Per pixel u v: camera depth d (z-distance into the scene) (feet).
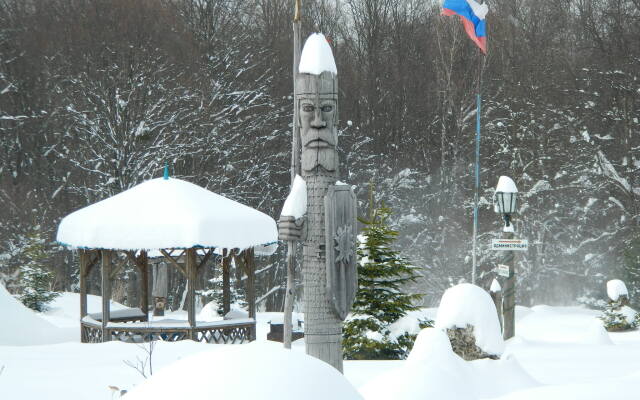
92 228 72.43
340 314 29.60
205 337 73.77
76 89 150.41
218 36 176.65
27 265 123.24
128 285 150.20
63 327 89.61
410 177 195.52
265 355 11.85
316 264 29.81
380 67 206.59
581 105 180.34
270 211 172.96
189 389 11.12
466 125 189.67
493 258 177.88
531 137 185.06
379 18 212.64
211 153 160.15
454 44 192.03
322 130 29.99
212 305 117.19
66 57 153.58
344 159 190.39
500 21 195.62
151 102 149.79
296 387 11.30
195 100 161.79
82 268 79.05
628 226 164.96
